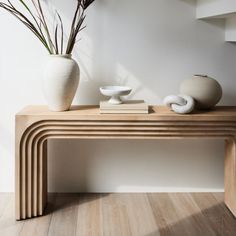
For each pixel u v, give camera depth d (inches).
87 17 94.7
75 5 93.9
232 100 99.6
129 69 97.1
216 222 84.0
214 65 98.0
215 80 90.7
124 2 94.9
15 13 92.9
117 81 97.5
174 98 84.1
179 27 96.3
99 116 83.0
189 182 100.7
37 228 80.4
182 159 100.1
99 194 98.9
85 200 94.8
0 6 87.1
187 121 84.2
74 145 98.4
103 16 94.9
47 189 98.5
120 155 99.3
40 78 87.6
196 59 97.7
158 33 96.3
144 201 94.7
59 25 94.3
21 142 83.0
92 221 83.7
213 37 97.2
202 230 80.4
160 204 93.0
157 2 95.3
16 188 83.7
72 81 85.4
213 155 100.3
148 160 99.8
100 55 96.3
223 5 76.6
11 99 96.4
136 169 100.0
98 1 94.4
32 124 82.5
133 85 97.7
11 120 97.0
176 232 79.4
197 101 87.8
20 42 94.5
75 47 95.7
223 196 98.6
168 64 97.4
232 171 88.1
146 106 85.0
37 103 96.8
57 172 99.0
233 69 98.5
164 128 84.6
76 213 87.4
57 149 98.3
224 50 97.7
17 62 95.2
